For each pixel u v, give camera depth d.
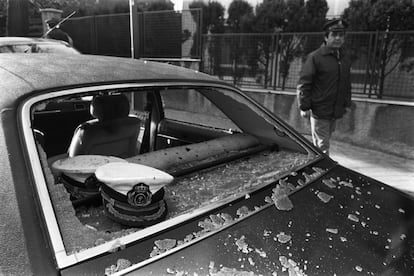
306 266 1.13
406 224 1.47
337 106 4.15
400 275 1.19
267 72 7.20
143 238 1.11
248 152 1.98
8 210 1.02
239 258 1.11
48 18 9.02
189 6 9.13
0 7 10.59
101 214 1.26
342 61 4.07
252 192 1.46
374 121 5.59
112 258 1.02
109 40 9.42
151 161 1.69
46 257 0.95
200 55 7.98
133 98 2.91
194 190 1.53
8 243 0.96
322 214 1.42
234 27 8.66
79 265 0.97
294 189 1.55
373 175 4.55
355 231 1.36
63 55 1.80
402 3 6.16
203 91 2.28
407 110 5.19
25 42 5.48
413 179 4.39
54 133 2.52
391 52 5.66
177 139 2.70
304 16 7.68
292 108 6.60
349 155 5.39
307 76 4.08
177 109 6.02
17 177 1.07
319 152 2.01
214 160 1.82
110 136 2.02
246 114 2.22
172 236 1.14
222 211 1.31
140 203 1.18
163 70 1.86
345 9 7.06
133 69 1.73
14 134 1.16
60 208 1.09
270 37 7.06
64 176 1.34
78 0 10.09
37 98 1.27
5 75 1.38
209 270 1.05
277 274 1.08
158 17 8.43
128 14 8.85
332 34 3.92
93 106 2.00
